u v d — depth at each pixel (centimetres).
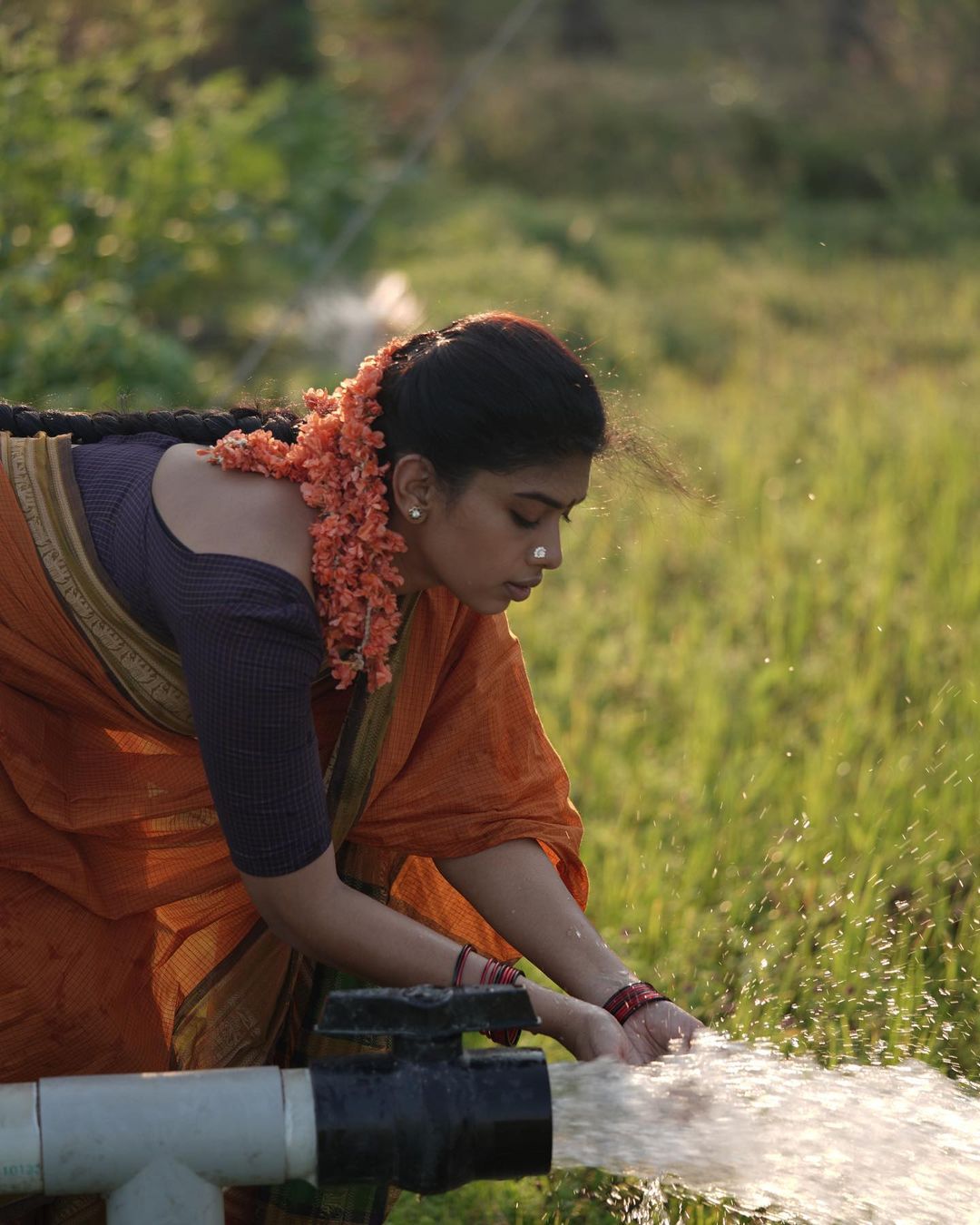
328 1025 208
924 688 523
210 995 288
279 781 233
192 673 230
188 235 925
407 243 1518
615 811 457
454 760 282
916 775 454
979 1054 329
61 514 247
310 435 240
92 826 267
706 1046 254
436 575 248
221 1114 204
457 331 235
